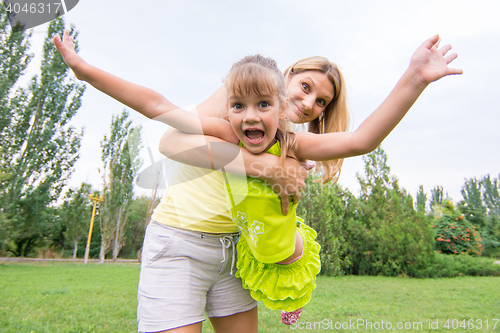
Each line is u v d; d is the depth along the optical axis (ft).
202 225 4.59
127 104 3.68
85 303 17.19
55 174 67.87
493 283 27.96
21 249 82.69
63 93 66.49
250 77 3.40
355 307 17.26
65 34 3.64
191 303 4.49
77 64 3.50
